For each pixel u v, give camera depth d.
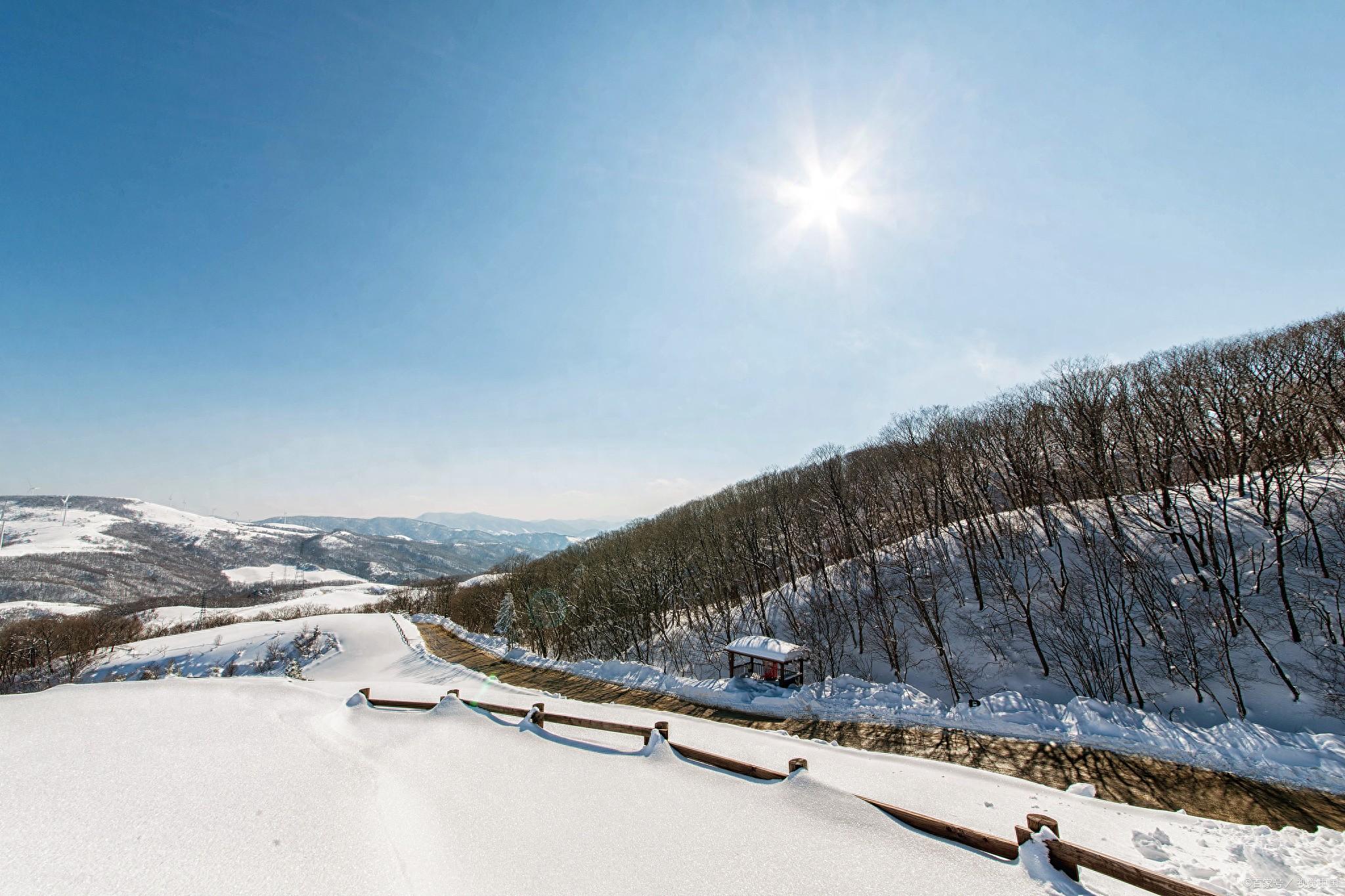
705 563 56.28
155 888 7.11
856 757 14.39
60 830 8.75
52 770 11.60
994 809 11.10
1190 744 16.91
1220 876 8.42
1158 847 9.47
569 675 33.50
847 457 60.19
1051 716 19.31
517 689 27.53
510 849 8.55
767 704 23.45
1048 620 30.88
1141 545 31.58
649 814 9.52
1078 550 33.59
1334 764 15.34
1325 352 36.19
